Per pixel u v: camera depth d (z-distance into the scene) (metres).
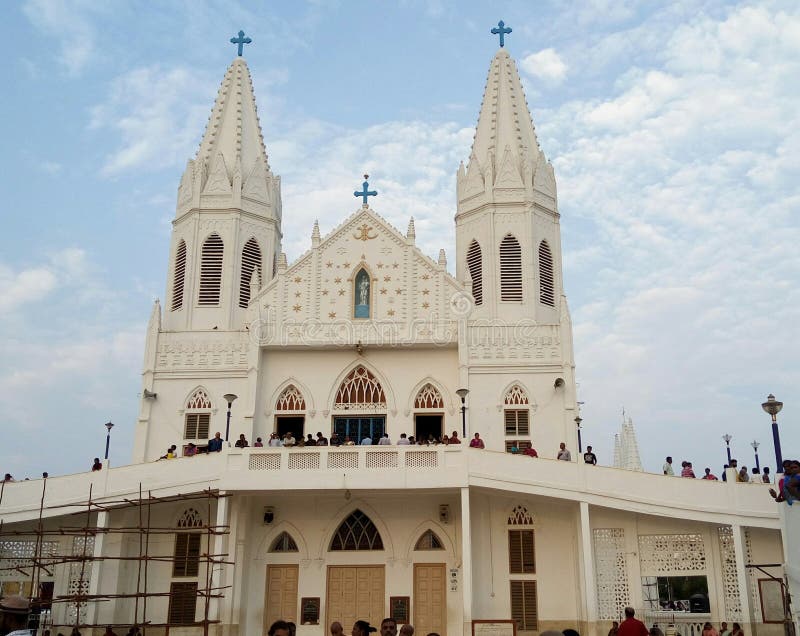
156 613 38.72
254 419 42.75
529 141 51.03
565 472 36.69
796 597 19.09
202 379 44.06
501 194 48.50
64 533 33.94
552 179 50.22
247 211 49.28
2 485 37.62
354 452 37.62
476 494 39.72
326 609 39.28
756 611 34.34
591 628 34.84
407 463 37.41
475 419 42.62
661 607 49.19
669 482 35.59
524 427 42.59
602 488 36.25
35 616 35.72
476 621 34.75
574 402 42.50
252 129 52.56
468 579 35.50
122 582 38.34
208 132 51.84
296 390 44.09
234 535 38.22
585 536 36.00
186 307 46.97
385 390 43.69
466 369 43.03
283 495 39.56
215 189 49.25
